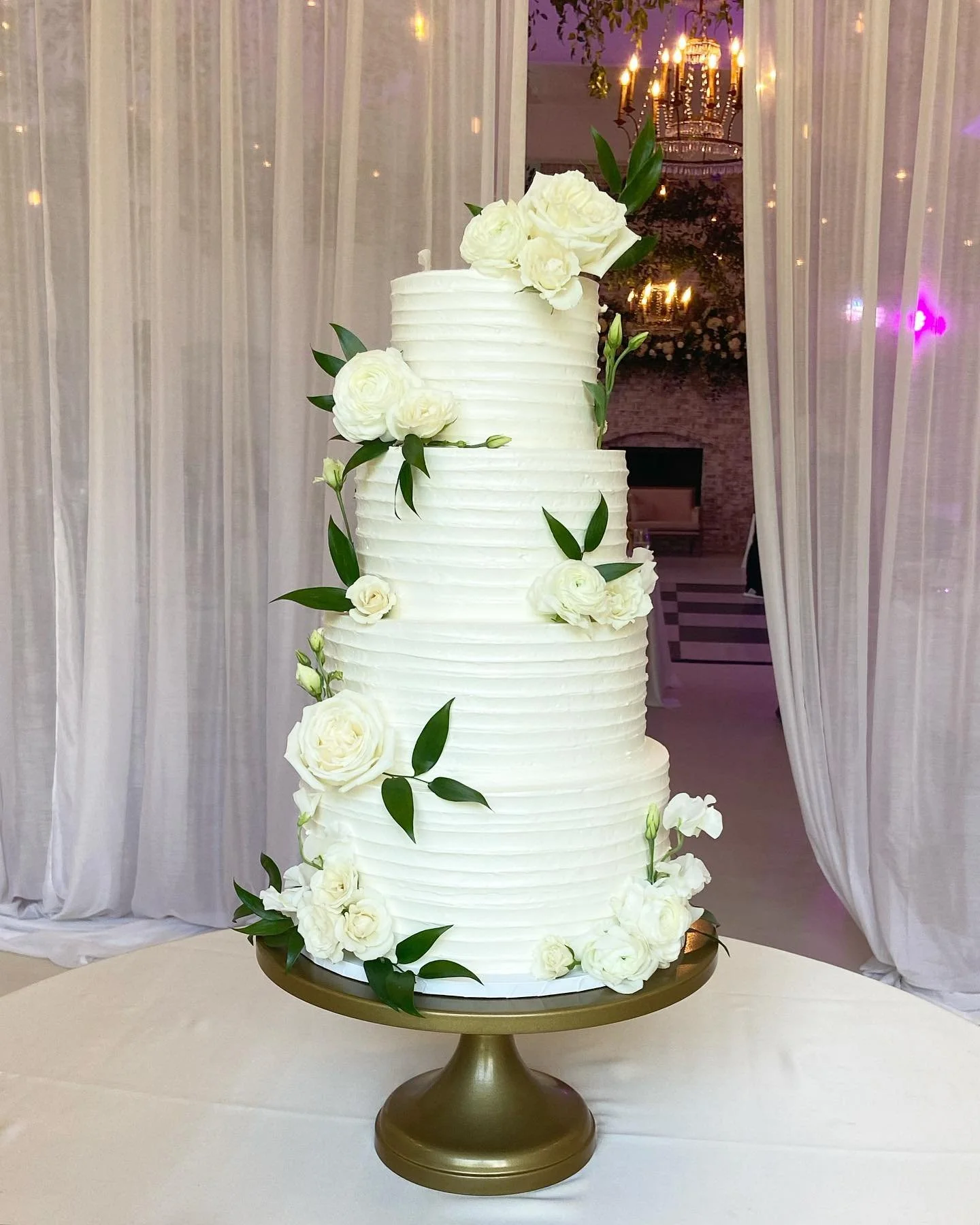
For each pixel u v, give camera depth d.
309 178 3.19
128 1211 1.19
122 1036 1.55
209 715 3.39
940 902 3.18
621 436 12.94
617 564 1.30
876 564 3.22
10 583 3.42
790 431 3.12
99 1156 1.28
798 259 3.10
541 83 8.70
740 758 5.57
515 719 1.24
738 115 6.99
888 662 3.14
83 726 3.38
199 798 3.41
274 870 1.39
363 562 1.36
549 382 1.33
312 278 3.22
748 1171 1.28
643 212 11.01
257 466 3.28
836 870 3.27
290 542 3.22
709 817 1.34
